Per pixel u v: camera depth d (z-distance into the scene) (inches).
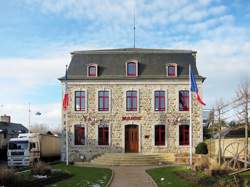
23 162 1444.4
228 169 908.0
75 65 1689.2
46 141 1678.2
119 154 1558.8
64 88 1653.5
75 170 1257.4
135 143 1641.2
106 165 1460.4
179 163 1485.0
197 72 1662.2
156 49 1744.6
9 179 795.4
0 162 1644.9
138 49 1748.3
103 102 1656.0
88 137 1644.9
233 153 1075.9
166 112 1640.0
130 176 1085.8
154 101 1643.7
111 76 1654.8
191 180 899.4
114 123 1646.2
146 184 913.5
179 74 1657.2
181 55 1701.5
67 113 1651.1
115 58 1695.4
